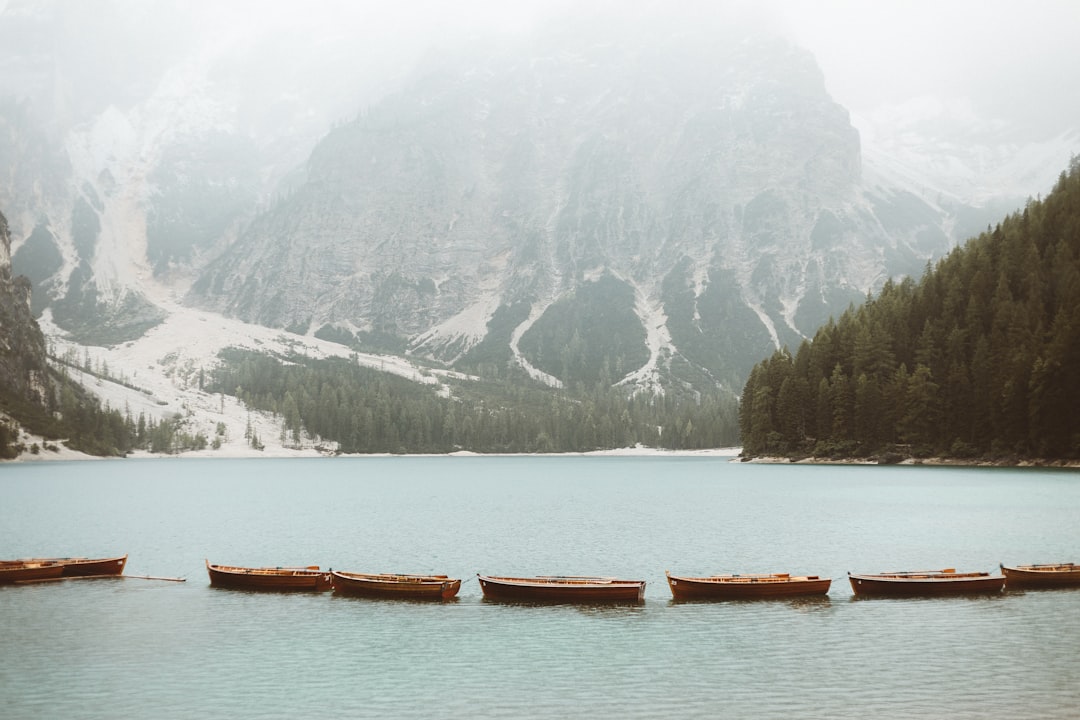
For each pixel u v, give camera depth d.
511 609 59.69
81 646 50.44
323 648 49.75
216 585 68.44
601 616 57.28
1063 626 53.22
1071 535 90.62
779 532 97.12
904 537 91.38
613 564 77.50
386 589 63.12
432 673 44.88
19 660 47.62
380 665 46.34
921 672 44.38
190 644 50.75
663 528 102.62
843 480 172.75
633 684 42.81
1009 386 178.00
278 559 82.44
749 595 61.75
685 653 48.19
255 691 42.22
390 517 119.69
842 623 54.66
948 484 152.88
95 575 72.75
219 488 186.12
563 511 126.44
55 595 65.19
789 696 40.88
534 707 39.75
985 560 77.25
